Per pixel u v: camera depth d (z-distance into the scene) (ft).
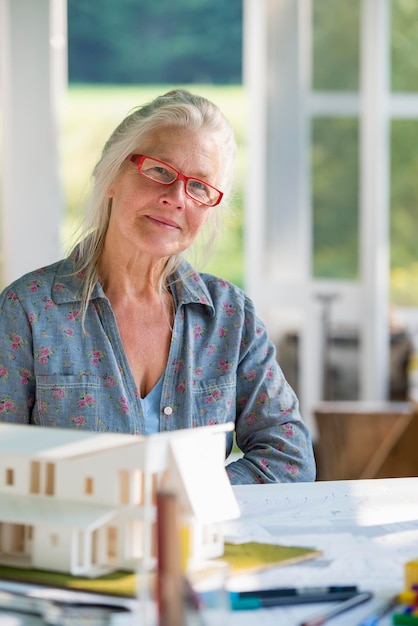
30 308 7.80
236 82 26.53
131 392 7.83
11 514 5.07
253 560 5.26
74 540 5.00
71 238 8.26
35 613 4.47
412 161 19.71
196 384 8.05
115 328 7.86
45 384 7.71
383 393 19.61
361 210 19.38
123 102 25.85
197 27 26.27
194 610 3.83
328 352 19.52
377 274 19.33
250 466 7.74
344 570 5.17
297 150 19.35
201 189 7.90
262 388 8.21
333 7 19.17
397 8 19.40
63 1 18.92
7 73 18.67
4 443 5.31
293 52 19.20
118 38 26.04
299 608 4.62
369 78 19.16
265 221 19.45
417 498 6.81
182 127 7.80
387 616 4.53
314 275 19.51
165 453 5.13
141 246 7.74
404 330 19.71
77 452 5.13
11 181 18.83
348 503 6.63
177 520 3.85
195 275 8.27
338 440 13.44
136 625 4.34
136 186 7.75
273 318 19.62
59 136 19.02
